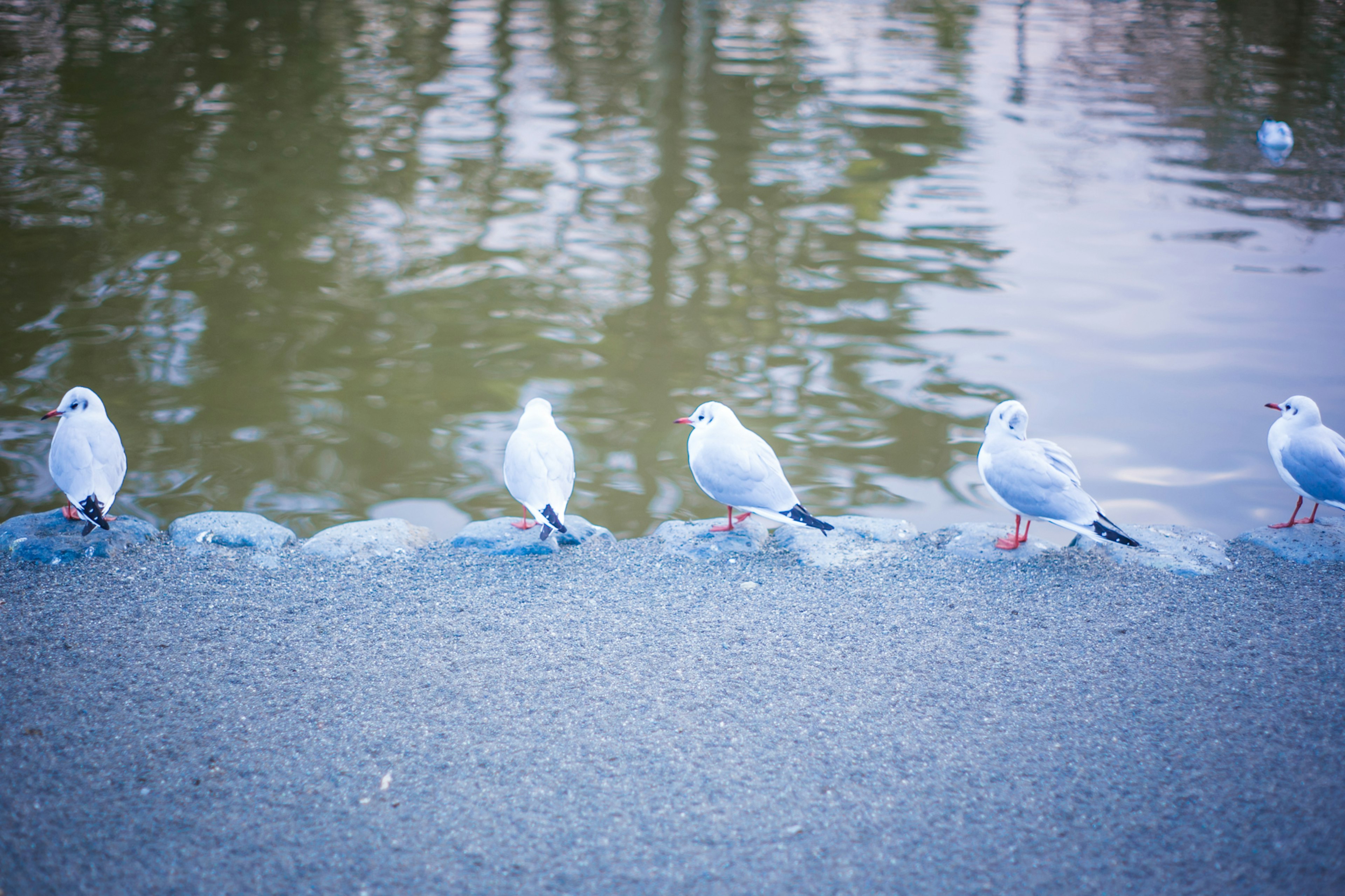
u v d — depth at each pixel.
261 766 4.25
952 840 3.88
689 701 4.73
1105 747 4.42
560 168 14.66
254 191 13.39
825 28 23.47
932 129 16.59
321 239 12.14
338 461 8.11
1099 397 9.01
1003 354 9.83
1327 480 6.12
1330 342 9.85
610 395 9.29
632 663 5.06
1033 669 5.02
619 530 7.46
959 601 5.73
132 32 21.39
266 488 7.69
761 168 14.82
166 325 10.04
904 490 7.83
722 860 3.78
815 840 3.88
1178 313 10.54
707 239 12.51
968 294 11.08
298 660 5.04
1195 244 12.27
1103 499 7.57
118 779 4.15
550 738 4.46
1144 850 3.83
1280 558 6.24
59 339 9.61
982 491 7.82
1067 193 13.95
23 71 18.09
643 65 20.08
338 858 3.77
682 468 8.27
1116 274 11.48
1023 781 4.20
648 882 3.67
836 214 13.26
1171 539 6.45
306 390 9.13
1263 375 9.28
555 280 11.42
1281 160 15.30
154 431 8.36
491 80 18.78
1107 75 20.16
